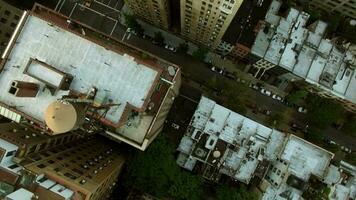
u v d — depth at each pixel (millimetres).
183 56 136875
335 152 134125
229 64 136875
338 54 126500
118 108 77875
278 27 123625
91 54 78062
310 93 136000
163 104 87500
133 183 121938
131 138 84438
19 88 68062
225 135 123375
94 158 112938
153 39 137000
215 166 123312
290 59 123875
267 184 121125
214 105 124125
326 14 136750
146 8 121312
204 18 106062
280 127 137250
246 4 124250
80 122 64250
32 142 94312
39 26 78000
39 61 73750
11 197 79125
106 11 137750
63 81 73562
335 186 120812
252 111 136625
